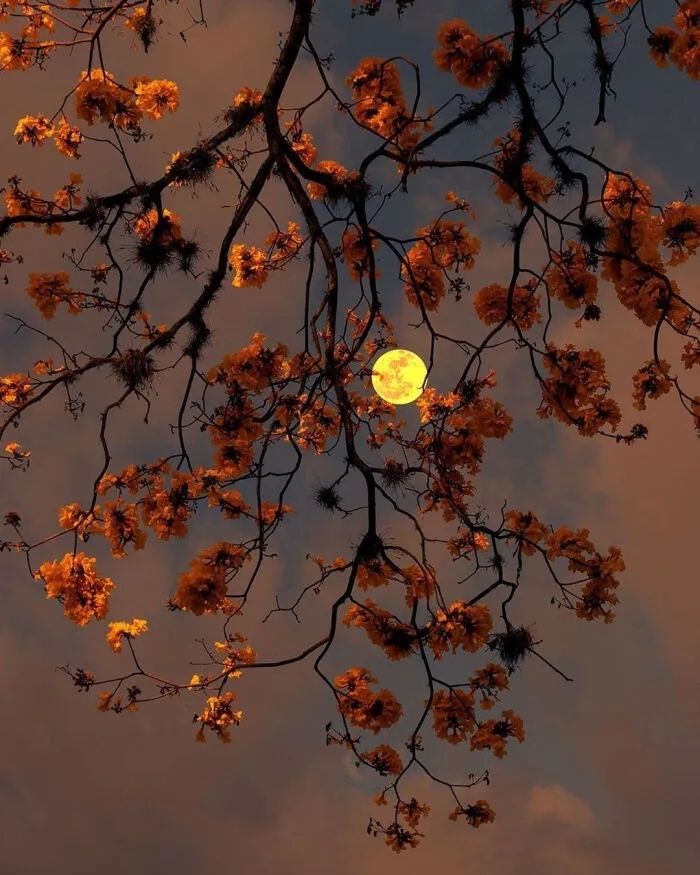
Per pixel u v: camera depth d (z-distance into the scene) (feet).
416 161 15.94
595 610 17.34
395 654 17.16
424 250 18.08
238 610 17.17
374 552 16.02
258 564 16.19
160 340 16.11
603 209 14.48
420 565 15.84
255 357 16.38
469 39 15.65
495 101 15.67
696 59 14.83
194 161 16.44
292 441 16.44
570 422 16.67
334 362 15.51
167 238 17.48
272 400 16.40
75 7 17.94
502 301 17.35
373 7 16.16
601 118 16.16
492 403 17.71
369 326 15.55
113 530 17.97
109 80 17.79
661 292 14.16
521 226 15.61
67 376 16.70
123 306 17.94
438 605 16.93
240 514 18.19
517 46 15.42
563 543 17.56
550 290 15.83
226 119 16.39
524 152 15.80
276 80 15.97
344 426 15.70
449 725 17.61
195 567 16.20
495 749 17.47
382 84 17.87
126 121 17.24
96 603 17.79
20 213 18.70
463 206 18.11
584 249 14.49
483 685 17.69
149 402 16.51
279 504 16.62
